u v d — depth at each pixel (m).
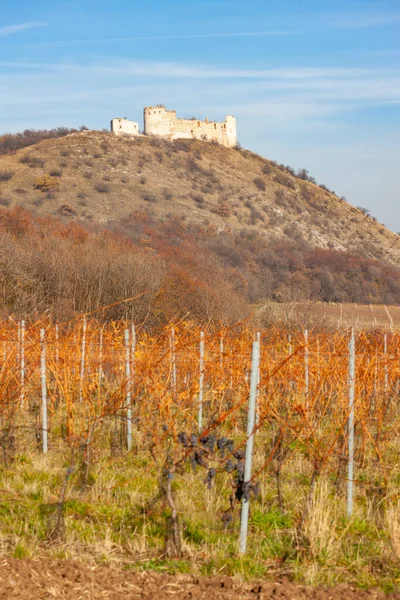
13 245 55.47
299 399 14.46
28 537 10.79
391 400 18.83
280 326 40.28
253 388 10.70
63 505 12.29
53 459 15.30
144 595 9.06
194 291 56.88
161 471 13.05
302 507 12.33
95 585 9.21
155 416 14.99
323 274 98.44
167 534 10.97
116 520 11.80
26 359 18.33
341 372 15.11
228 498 12.77
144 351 18.33
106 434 17.19
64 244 62.53
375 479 14.34
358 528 11.76
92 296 54.91
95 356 20.11
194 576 9.64
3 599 8.62
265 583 9.45
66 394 14.24
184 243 103.81
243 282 77.62
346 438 13.91
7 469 14.55
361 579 9.82
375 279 102.06
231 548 10.60
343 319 46.66
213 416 18.34
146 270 56.88
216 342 20.36
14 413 16.62
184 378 18.58
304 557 10.34
